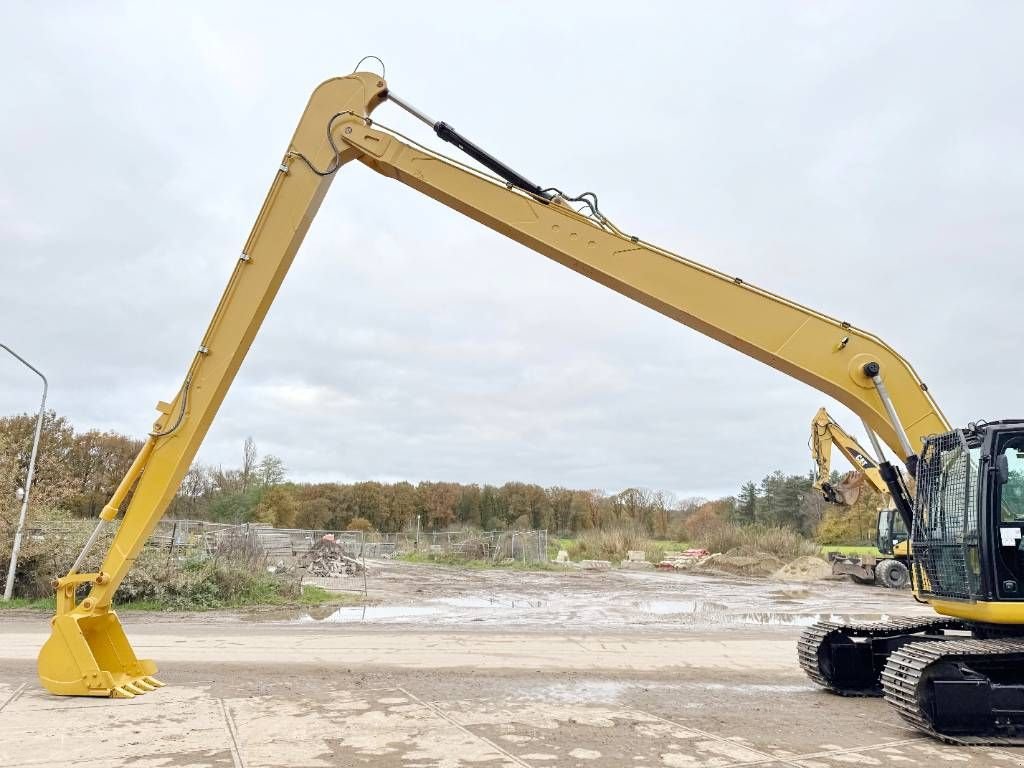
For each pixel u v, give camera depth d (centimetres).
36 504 1856
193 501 5878
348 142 827
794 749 609
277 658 1058
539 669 1005
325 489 6950
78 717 678
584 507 7112
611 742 618
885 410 754
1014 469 702
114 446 4828
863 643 867
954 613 728
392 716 704
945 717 646
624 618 1697
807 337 770
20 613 1573
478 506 7131
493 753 580
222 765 541
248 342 830
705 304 779
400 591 2288
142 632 1341
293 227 827
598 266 788
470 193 809
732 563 3400
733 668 1040
